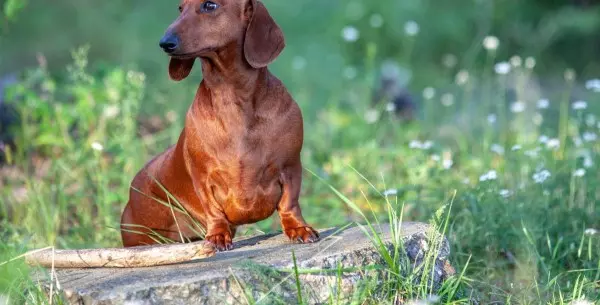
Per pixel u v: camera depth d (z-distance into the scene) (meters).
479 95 12.34
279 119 4.80
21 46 16.23
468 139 9.45
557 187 6.49
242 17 4.68
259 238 5.15
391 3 15.95
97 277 4.42
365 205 6.98
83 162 7.19
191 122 4.87
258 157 4.78
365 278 4.39
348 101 11.78
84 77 7.44
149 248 4.53
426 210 6.36
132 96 7.59
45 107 7.59
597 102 11.48
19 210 6.72
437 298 4.28
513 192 6.24
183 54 4.56
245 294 4.22
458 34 15.82
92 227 6.62
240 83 4.70
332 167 7.89
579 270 5.05
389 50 15.52
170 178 5.32
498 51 14.99
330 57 14.80
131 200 5.64
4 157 8.00
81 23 16.98
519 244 5.68
